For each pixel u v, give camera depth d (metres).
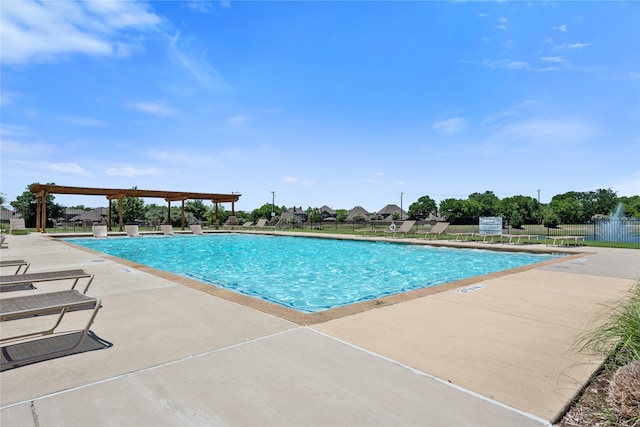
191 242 18.16
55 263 8.20
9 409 2.01
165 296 4.92
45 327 3.54
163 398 2.15
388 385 2.34
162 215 36.03
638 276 6.66
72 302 3.17
